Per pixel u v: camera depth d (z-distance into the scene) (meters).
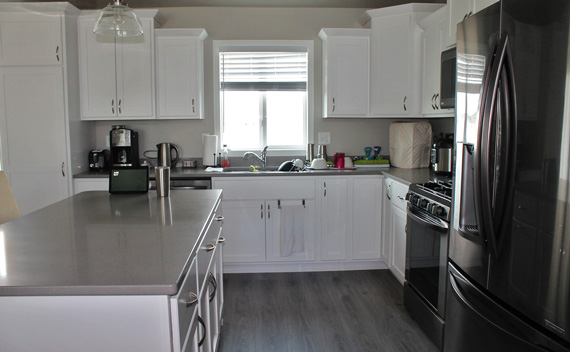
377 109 3.72
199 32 3.68
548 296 1.34
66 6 3.40
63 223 1.68
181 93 3.72
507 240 1.56
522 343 1.47
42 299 1.02
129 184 2.43
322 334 2.50
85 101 3.68
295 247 3.50
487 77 1.62
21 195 3.55
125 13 2.23
